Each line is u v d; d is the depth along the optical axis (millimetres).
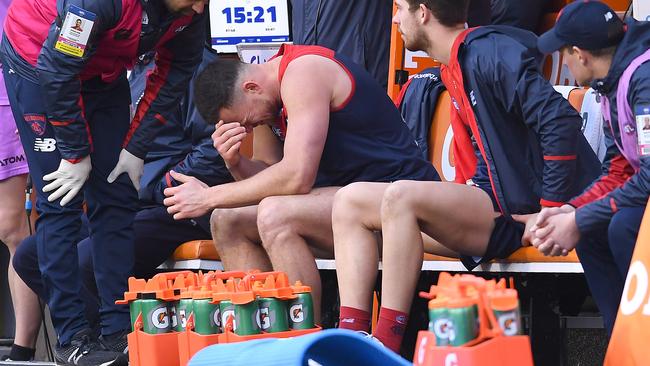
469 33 13484
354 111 14203
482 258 13312
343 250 12734
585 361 15312
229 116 14438
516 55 12953
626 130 11336
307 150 13672
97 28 14117
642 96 10906
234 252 14664
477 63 13188
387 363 8445
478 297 7441
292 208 13641
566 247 11539
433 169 14766
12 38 14906
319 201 13750
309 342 8266
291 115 13852
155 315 12609
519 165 13344
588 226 11367
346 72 14219
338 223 12789
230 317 11281
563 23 11523
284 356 8414
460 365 7293
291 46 14328
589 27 11289
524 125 13352
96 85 15312
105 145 15484
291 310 11328
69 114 14523
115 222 15586
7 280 22797
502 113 13328
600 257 12008
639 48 11266
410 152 14617
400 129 14703
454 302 7434
